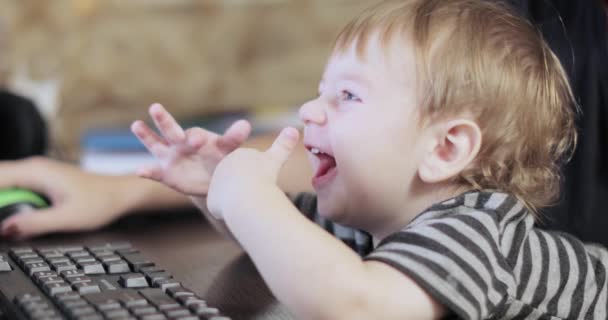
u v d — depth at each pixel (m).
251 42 2.47
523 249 0.83
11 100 1.47
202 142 0.95
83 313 0.67
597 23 1.12
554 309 0.84
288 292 0.71
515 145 0.91
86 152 1.79
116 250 0.91
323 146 0.91
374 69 0.89
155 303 0.72
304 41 2.49
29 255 0.88
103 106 2.36
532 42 0.95
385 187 0.89
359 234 1.00
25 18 2.30
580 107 1.10
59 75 2.30
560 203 1.09
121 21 2.38
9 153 1.45
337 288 0.69
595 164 1.11
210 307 0.72
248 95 2.47
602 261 0.92
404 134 0.88
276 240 0.72
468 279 0.73
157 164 0.99
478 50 0.90
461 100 0.88
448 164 0.87
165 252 1.06
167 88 2.42
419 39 0.89
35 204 1.17
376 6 0.96
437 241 0.75
